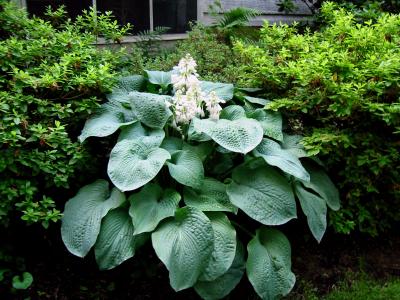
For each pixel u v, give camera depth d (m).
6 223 2.39
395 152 2.75
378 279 2.82
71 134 2.90
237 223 2.76
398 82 2.84
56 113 2.59
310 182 2.85
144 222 2.33
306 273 2.83
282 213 2.49
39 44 2.85
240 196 2.50
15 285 2.35
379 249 3.12
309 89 2.95
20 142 2.44
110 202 2.47
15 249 2.68
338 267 2.91
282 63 3.30
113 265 2.31
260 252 2.41
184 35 5.21
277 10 6.22
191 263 2.18
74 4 4.28
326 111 3.03
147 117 2.72
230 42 4.78
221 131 2.53
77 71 2.88
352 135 2.87
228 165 2.87
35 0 4.02
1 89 2.65
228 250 2.30
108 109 2.91
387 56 2.88
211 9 5.20
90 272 2.70
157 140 2.57
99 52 3.34
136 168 2.35
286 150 2.86
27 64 2.84
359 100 2.71
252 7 5.92
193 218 2.29
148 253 2.70
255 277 2.32
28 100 2.52
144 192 2.45
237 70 3.70
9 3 3.10
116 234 2.37
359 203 2.95
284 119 3.13
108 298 2.55
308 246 3.07
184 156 2.56
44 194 2.68
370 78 2.90
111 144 2.98
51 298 2.49
